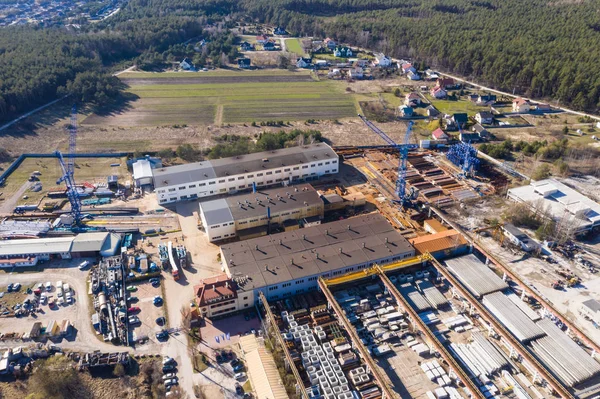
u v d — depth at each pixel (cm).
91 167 17375
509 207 14300
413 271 11662
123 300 10831
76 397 8550
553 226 12800
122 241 13012
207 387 8756
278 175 15938
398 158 17988
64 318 10375
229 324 10262
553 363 8944
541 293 10919
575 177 16088
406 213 14450
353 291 11038
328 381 8731
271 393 8394
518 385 8581
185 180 14938
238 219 13050
